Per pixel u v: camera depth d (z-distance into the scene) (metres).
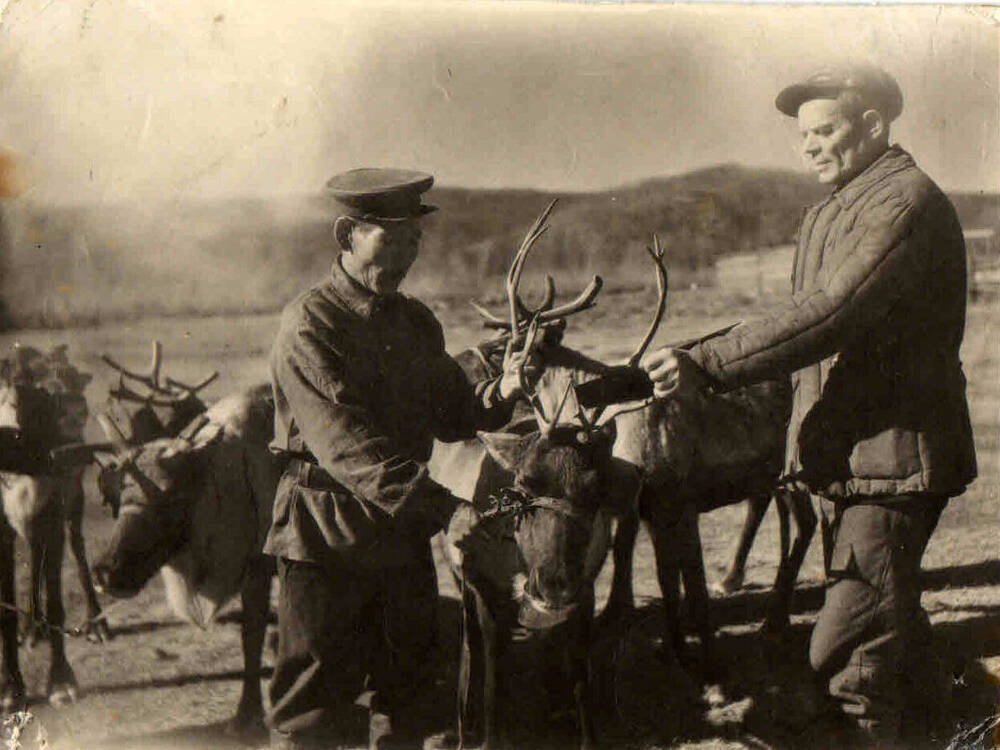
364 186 4.02
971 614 5.13
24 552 4.94
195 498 4.64
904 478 4.25
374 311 4.04
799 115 4.49
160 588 5.40
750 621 5.24
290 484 4.11
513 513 3.90
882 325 4.21
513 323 4.37
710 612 5.30
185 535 4.66
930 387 4.25
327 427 3.83
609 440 4.00
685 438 4.80
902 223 4.12
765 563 5.66
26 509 4.87
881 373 4.26
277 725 4.18
